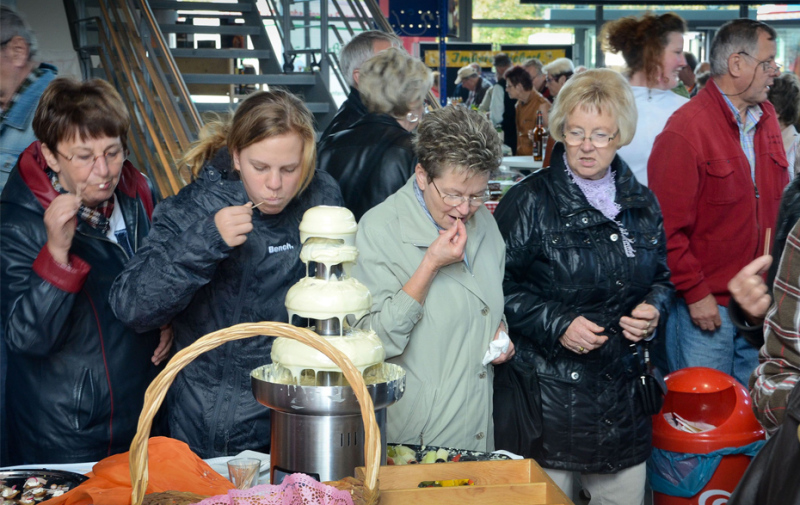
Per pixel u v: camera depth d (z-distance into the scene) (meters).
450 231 1.77
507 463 1.46
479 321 1.93
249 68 7.12
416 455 1.67
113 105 1.83
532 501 1.36
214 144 1.94
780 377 1.49
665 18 3.25
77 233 1.89
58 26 5.04
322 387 1.26
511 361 2.13
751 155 2.98
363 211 2.65
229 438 1.78
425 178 1.86
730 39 2.81
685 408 2.69
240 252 1.78
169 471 1.41
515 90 7.43
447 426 1.88
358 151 2.66
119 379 1.91
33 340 1.76
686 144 2.82
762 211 2.96
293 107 1.72
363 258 1.88
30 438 1.89
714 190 2.83
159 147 4.32
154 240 1.75
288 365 1.31
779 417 1.46
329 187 1.97
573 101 2.16
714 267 2.89
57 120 1.78
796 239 1.47
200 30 6.79
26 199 1.87
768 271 1.70
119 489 1.31
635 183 2.28
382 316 1.79
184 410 1.81
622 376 2.24
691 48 10.73
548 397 2.21
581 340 2.12
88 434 1.88
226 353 1.79
